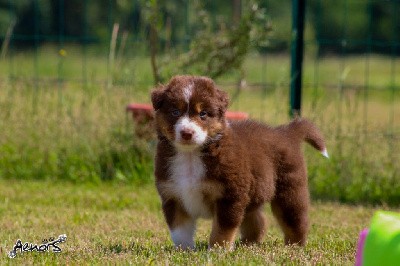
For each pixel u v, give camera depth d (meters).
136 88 14.33
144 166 13.97
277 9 34.25
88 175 14.02
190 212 8.16
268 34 13.92
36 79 14.70
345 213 11.88
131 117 13.84
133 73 14.50
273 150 8.59
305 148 13.20
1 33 33.22
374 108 24.73
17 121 14.45
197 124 7.80
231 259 7.29
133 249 8.07
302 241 8.79
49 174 14.22
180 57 13.91
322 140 9.29
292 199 8.70
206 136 7.85
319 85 14.78
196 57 13.82
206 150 7.91
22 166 14.34
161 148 8.18
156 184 8.30
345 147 13.34
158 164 8.20
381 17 42.47
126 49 17.17
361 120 17.36
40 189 13.17
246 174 7.99
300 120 9.30
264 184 8.32
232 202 7.93
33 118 14.41
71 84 16.03
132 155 14.06
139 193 13.09
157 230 9.86
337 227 10.47
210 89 8.05
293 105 13.19
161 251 7.84
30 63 24.83
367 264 5.98
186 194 8.02
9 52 25.56
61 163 14.27
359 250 6.29
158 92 8.19
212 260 7.23
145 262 7.14
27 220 10.52
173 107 7.98
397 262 5.77
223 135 8.00
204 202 8.09
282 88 14.28
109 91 14.30
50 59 25.30
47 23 34.34
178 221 8.21
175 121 7.92
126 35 15.17
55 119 14.39
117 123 14.12
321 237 9.47
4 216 10.82
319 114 13.32
